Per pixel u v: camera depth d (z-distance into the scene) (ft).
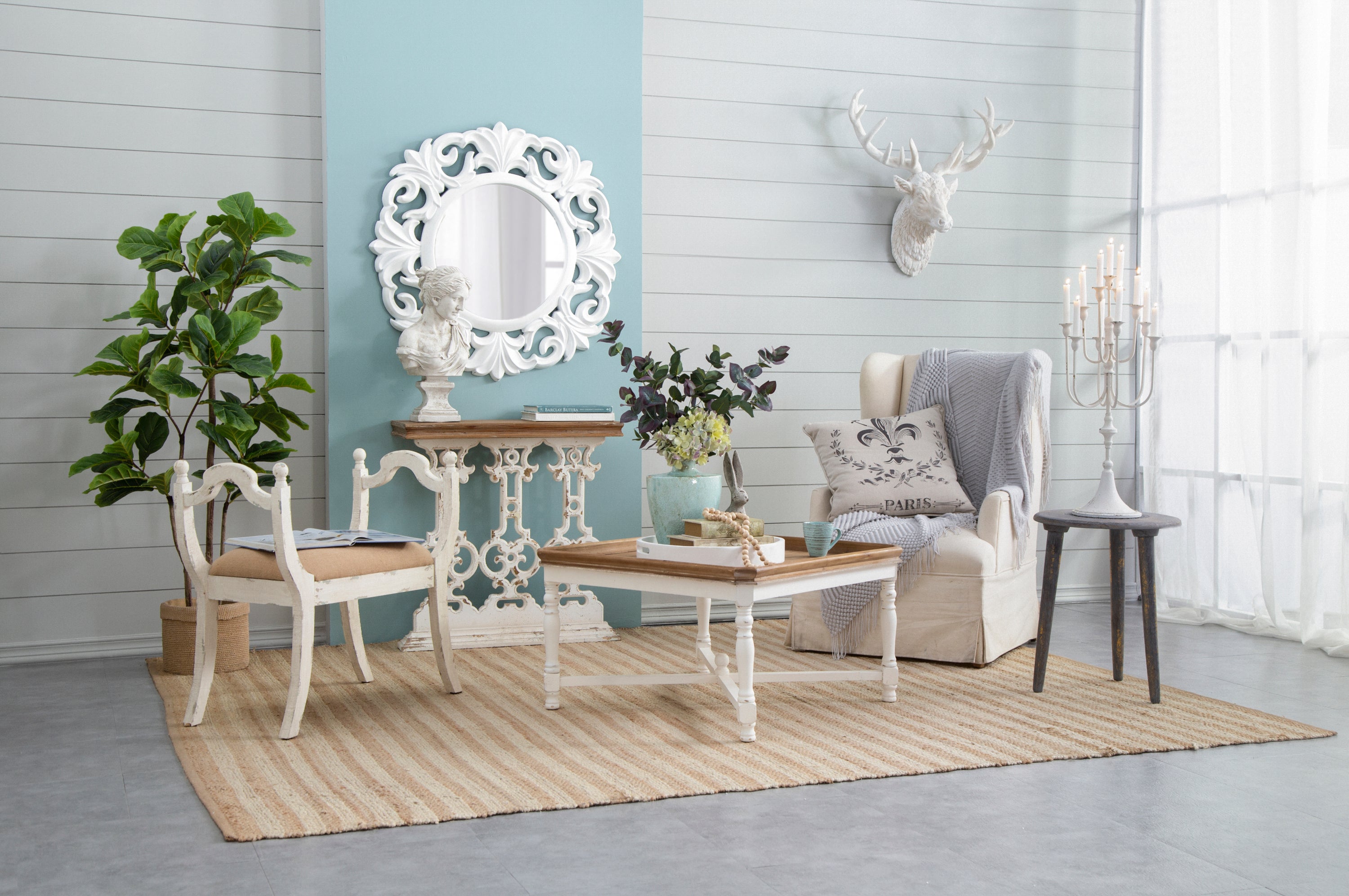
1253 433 14.17
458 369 12.77
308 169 12.97
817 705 10.29
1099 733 9.38
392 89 12.92
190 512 9.53
